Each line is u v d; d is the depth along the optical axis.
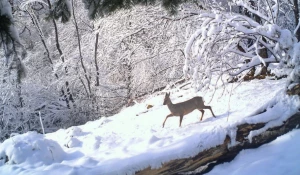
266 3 9.93
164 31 13.24
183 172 5.13
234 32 8.49
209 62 8.55
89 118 18.09
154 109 10.54
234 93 9.14
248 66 8.63
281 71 9.05
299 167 4.54
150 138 6.36
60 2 6.36
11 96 16.70
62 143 8.34
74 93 18.62
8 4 4.97
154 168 4.99
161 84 16.55
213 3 11.46
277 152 5.02
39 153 6.55
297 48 6.02
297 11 10.33
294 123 5.40
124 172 4.89
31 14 18.38
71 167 5.36
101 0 5.63
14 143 6.76
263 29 7.82
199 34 8.46
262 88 8.95
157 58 15.59
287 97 5.63
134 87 17.45
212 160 5.25
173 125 8.00
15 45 5.15
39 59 18.64
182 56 15.01
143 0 5.80
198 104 7.68
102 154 6.39
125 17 14.20
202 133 5.40
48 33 19.64
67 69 17.95
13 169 6.06
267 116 5.43
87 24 18.08
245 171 4.75
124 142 7.16
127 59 17.31
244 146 5.32
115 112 18.11
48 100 17.89
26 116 17.36
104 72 17.97
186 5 11.16
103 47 17.33
